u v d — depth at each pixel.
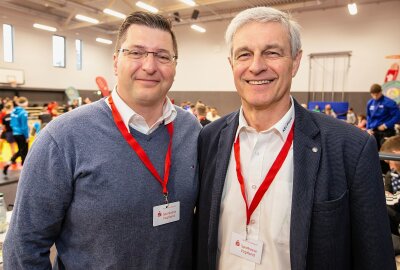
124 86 1.01
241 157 1.03
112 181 0.93
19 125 5.95
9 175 4.22
